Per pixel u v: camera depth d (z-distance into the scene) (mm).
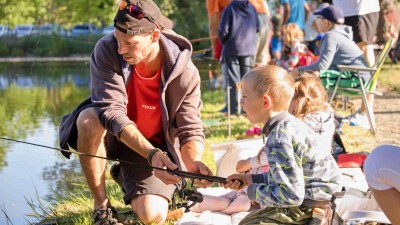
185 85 4828
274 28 13141
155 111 4914
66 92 15484
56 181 6828
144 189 4914
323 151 4043
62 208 5723
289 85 3994
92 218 5000
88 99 5000
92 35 22531
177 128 4934
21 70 20188
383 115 9922
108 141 5066
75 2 26672
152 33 4598
